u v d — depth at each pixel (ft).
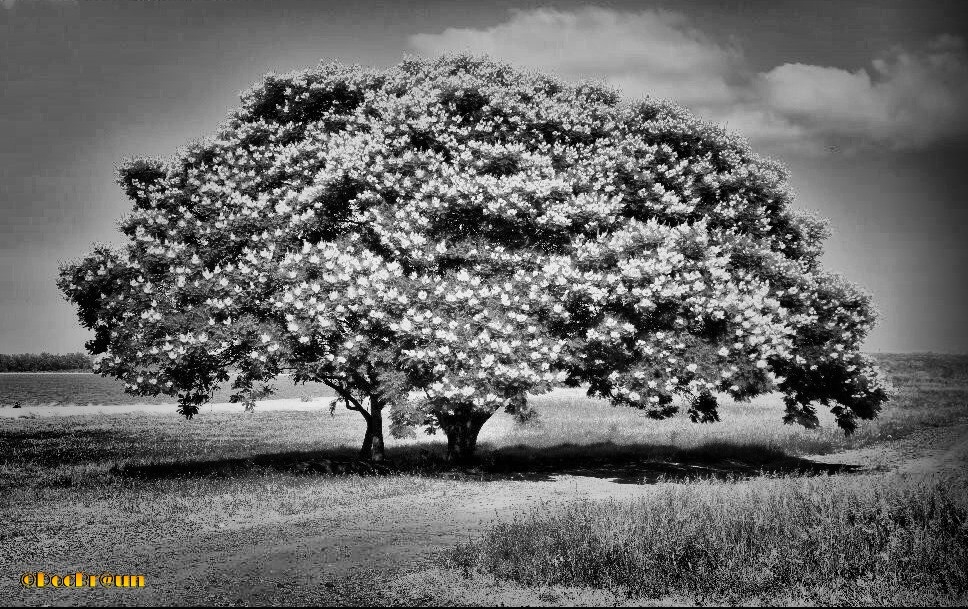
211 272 51.90
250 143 62.75
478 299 48.03
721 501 28.55
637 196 56.80
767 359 52.60
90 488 45.57
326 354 49.01
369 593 22.49
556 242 53.42
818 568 23.62
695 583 22.84
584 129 61.05
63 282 52.37
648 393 49.26
